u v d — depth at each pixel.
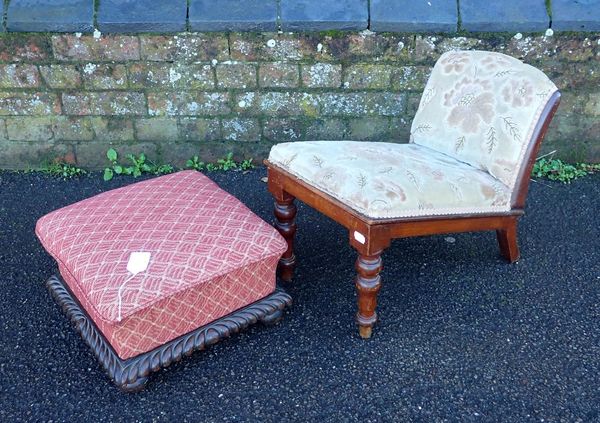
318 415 1.92
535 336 2.22
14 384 2.02
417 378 2.05
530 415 1.91
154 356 1.97
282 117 3.29
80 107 3.22
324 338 2.21
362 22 3.01
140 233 2.04
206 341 2.05
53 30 3.00
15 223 2.91
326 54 3.10
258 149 3.38
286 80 3.18
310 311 2.34
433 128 2.53
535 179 3.31
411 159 2.24
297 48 3.09
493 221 2.26
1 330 2.25
